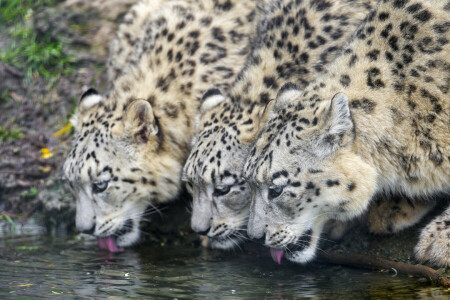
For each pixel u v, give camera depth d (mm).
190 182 12500
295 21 13375
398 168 11633
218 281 11555
